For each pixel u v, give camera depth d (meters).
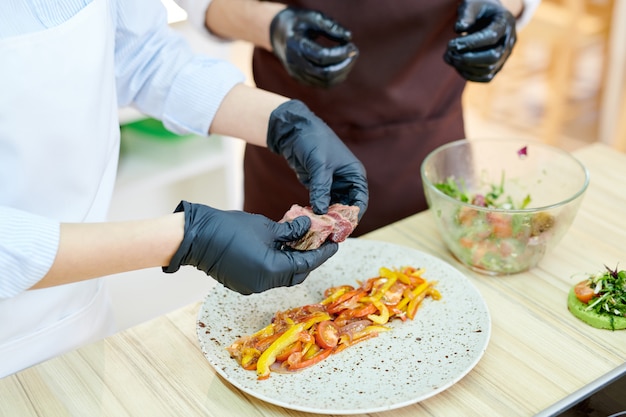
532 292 1.02
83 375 0.88
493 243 1.02
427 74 1.42
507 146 1.19
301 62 1.24
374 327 0.92
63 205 0.98
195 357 0.91
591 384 0.83
